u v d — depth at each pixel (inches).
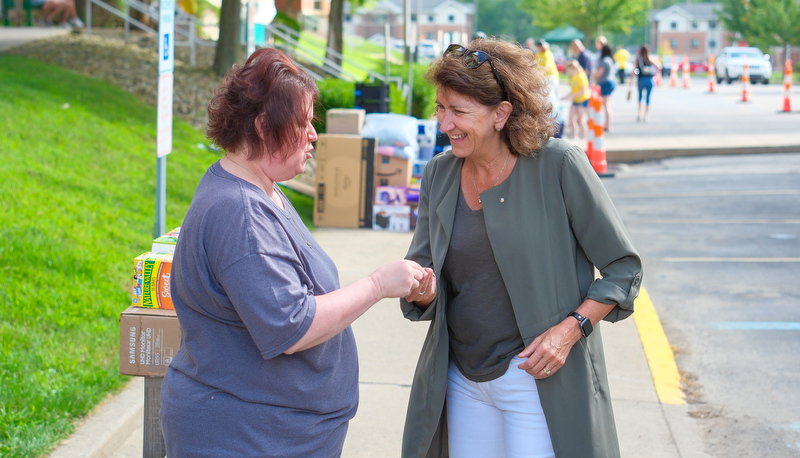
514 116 85.4
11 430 130.6
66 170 273.9
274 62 75.3
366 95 398.6
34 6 808.3
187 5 874.1
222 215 72.3
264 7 364.5
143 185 289.4
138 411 147.9
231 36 541.6
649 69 717.9
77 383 149.0
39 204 231.8
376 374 174.4
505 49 85.8
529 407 89.5
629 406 159.5
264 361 74.7
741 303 227.1
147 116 388.2
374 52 1601.9
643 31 4712.1
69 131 316.8
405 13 791.7
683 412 158.1
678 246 294.5
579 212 85.9
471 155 87.7
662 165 497.4
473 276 90.4
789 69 789.2
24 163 262.2
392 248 284.8
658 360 183.0
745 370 179.6
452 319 93.1
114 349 167.0
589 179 86.1
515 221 86.3
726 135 590.2
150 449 106.5
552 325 86.1
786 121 697.6
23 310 171.0
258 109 74.2
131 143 332.5
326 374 79.3
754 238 303.4
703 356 188.5
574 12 2743.6
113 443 136.9
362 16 4001.0
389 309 219.0
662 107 889.5
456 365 95.5
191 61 570.6
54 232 213.9
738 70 1380.4
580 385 87.3
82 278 195.3
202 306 74.5
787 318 213.8
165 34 181.8
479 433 95.0
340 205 316.2
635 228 326.3
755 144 531.2
